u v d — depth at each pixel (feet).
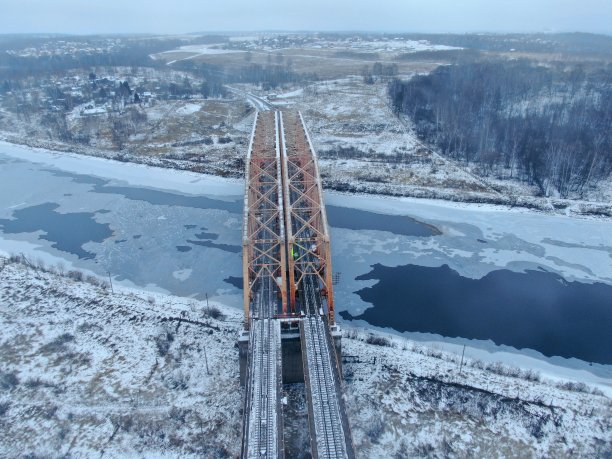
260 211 195.72
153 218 294.05
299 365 164.04
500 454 139.23
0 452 140.15
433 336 192.24
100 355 177.68
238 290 220.64
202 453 139.44
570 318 202.39
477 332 194.59
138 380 165.78
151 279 230.27
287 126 296.30
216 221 288.30
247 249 163.73
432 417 151.23
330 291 164.25
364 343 184.34
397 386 162.40
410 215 292.61
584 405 155.22
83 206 313.94
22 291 216.95
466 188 324.80
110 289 220.23
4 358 177.06
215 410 153.38
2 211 309.01
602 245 256.73
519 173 344.08
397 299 214.07
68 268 240.32
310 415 129.70
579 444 141.79
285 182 202.49
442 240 263.08
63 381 165.78
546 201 301.63
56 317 199.21
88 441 143.33
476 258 245.45
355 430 145.59
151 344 182.60
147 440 143.43
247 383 139.54
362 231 273.33
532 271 234.58
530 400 157.07
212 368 170.19
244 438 123.13
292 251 178.09
